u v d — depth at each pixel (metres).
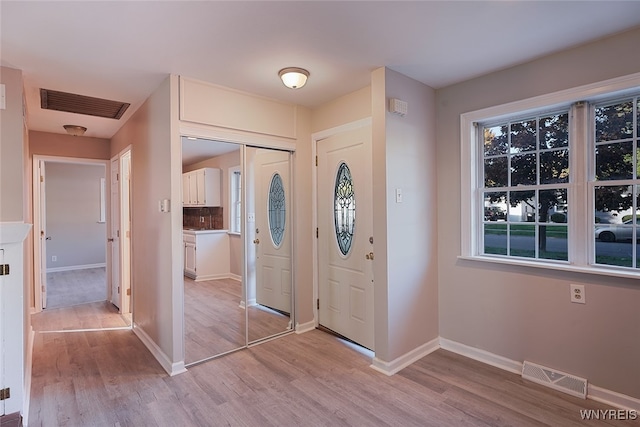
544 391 2.38
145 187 3.27
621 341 2.18
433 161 3.10
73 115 3.66
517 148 2.74
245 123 3.11
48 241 7.03
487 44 2.28
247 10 1.84
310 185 3.64
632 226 2.22
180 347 2.74
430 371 2.68
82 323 3.96
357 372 2.68
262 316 3.33
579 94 2.32
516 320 2.65
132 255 3.73
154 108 3.01
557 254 2.53
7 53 2.26
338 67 2.62
